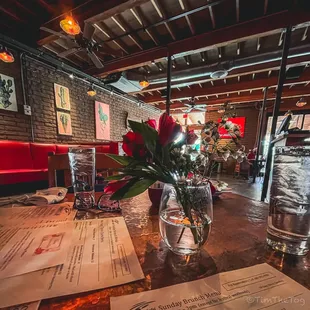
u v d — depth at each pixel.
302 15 2.25
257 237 0.46
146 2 2.26
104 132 4.80
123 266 0.33
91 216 0.57
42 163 3.08
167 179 0.39
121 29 2.86
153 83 4.62
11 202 0.69
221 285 0.29
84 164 0.68
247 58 3.31
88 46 2.49
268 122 6.29
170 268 0.33
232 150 0.53
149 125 0.38
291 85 4.82
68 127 3.84
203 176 0.48
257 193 3.74
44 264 0.32
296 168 0.42
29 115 3.15
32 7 2.41
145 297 0.26
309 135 2.06
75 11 2.31
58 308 0.24
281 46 3.11
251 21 2.51
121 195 0.36
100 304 0.25
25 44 2.90
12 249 0.37
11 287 0.27
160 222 0.42
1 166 2.60
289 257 0.38
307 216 0.39
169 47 3.09
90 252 0.37
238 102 5.82
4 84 2.83
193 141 0.46
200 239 0.39
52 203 0.69
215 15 2.56
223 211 0.66
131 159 0.38
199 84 5.02
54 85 3.55
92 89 4.01
